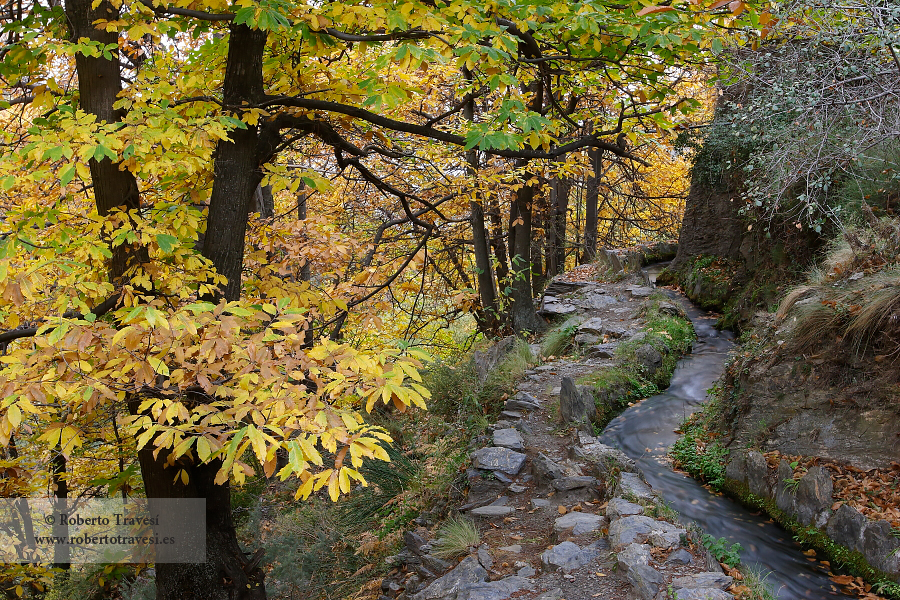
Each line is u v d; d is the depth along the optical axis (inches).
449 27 165.9
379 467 308.7
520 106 174.4
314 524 296.2
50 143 138.1
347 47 227.3
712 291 493.4
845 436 232.4
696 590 159.2
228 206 197.6
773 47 249.0
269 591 249.8
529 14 188.4
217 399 151.5
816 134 224.8
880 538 189.6
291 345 128.6
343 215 469.7
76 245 166.9
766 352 282.4
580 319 493.0
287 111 218.1
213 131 154.3
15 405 107.9
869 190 313.1
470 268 559.8
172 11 165.9
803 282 353.1
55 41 161.2
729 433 282.0
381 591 220.5
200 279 183.2
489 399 360.2
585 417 305.6
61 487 293.6
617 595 167.8
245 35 191.6
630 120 251.0
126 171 184.2
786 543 215.6
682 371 387.5
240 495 354.0
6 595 257.4
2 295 130.8
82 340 115.0
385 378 117.1
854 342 241.4
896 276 244.1
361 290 264.1
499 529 223.3
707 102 534.0
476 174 386.9
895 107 207.6
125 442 250.1
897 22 190.5
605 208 933.2
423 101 391.9
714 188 518.0
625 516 203.9
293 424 109.3
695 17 197.3
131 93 177.2
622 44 215.9
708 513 239.5
